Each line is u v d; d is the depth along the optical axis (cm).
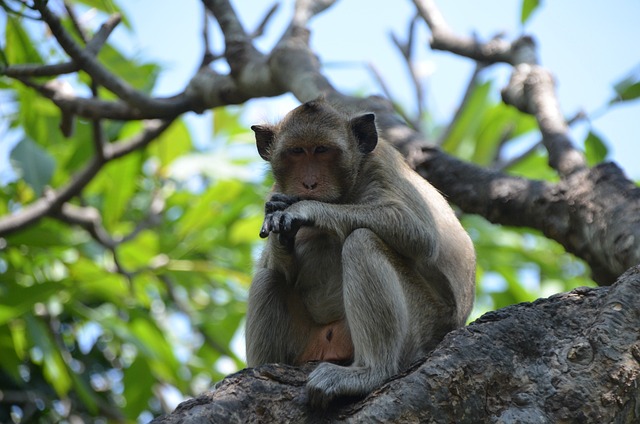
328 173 1091
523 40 1497
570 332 822
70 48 1355
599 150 1457
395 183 1083
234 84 1491
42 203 1592
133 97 1442
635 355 788
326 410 820
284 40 1470
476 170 1260
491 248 1892
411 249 1025
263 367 860
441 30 1586
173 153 1805
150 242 1698
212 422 794
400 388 792
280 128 1143
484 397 792
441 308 1042
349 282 953
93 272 1627
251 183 1820
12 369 1633
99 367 1903
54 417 1772
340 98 1370
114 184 1720
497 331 819
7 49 1576
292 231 1004
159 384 1897
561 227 1129
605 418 774
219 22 1559
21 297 1518
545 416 777
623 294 813
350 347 995
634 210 1045
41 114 1819
